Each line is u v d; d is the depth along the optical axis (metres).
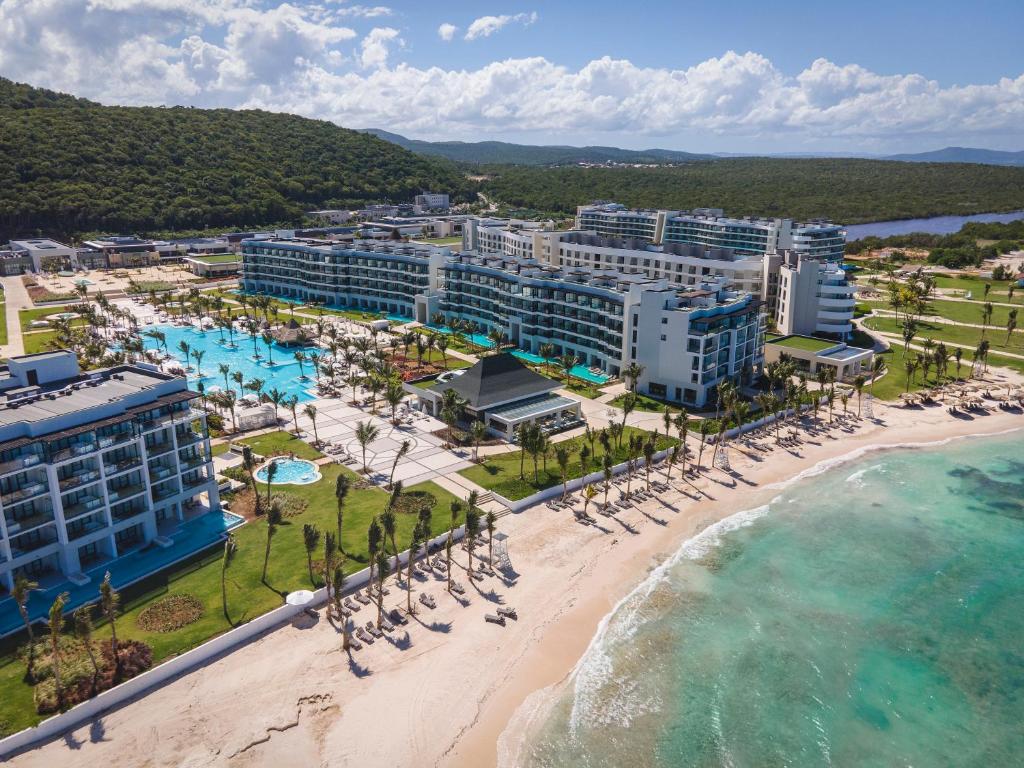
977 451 124.69
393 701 64.62
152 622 72.81
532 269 186.12
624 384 153.12
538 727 62.88
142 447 85.12
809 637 76.19
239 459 113.44
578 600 80.50
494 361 135.00
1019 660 73.56
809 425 135.50
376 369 158.25
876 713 66.38
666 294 141.88
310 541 78.56
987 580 86.94
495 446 120.38
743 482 111.44
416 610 77.19
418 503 99.12
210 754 58.34
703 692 67.94
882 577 87.12
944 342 189.25
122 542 87.94
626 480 110.38
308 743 59.91
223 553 86.19
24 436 76.88
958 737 63.84
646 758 60.38
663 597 81.88
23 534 76.62
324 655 69.88
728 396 129.75
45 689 62.94
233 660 68.75
